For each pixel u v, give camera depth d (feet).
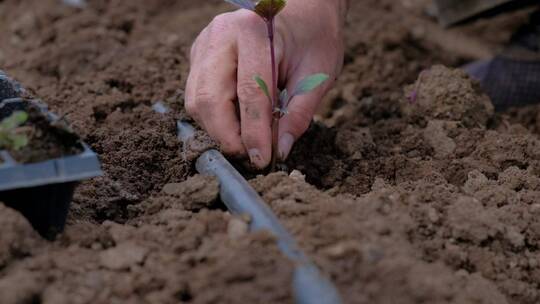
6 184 3.22
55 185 3.29
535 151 3.79
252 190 3.44
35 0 5.31
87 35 4.72
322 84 3.74
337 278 3.21
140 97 4.11
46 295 3.21
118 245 3.33
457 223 3.43
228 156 3.65
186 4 5.29
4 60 4.69
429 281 3.22
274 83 3.55
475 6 4.79
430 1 5.85
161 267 3.28
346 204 3.37
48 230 3.34
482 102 4.05
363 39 4.81
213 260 3.26
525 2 4.75
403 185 3.61
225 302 3.18
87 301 3.21
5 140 3.29
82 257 3.30
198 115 3.65
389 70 4.64
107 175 3.63
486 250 3.42
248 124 3.58
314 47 3.76
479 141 3.85
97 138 3.78
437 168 3.74
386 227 3.32
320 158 3.81
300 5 3.75
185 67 4.33
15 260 3.26
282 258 3.23
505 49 4.70
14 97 3.50
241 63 3.61
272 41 3.52
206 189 3.48
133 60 4.38
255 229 3.32
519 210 3.52
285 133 3.67
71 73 4.51
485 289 3.32
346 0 4.02
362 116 4.17
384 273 3.22
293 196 3.42
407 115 4.03
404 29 4.98
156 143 3.72
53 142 3.32
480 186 3.61
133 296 3.23
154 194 3.61
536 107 4.39
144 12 5.09
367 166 3.76
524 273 3.41
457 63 4.88
